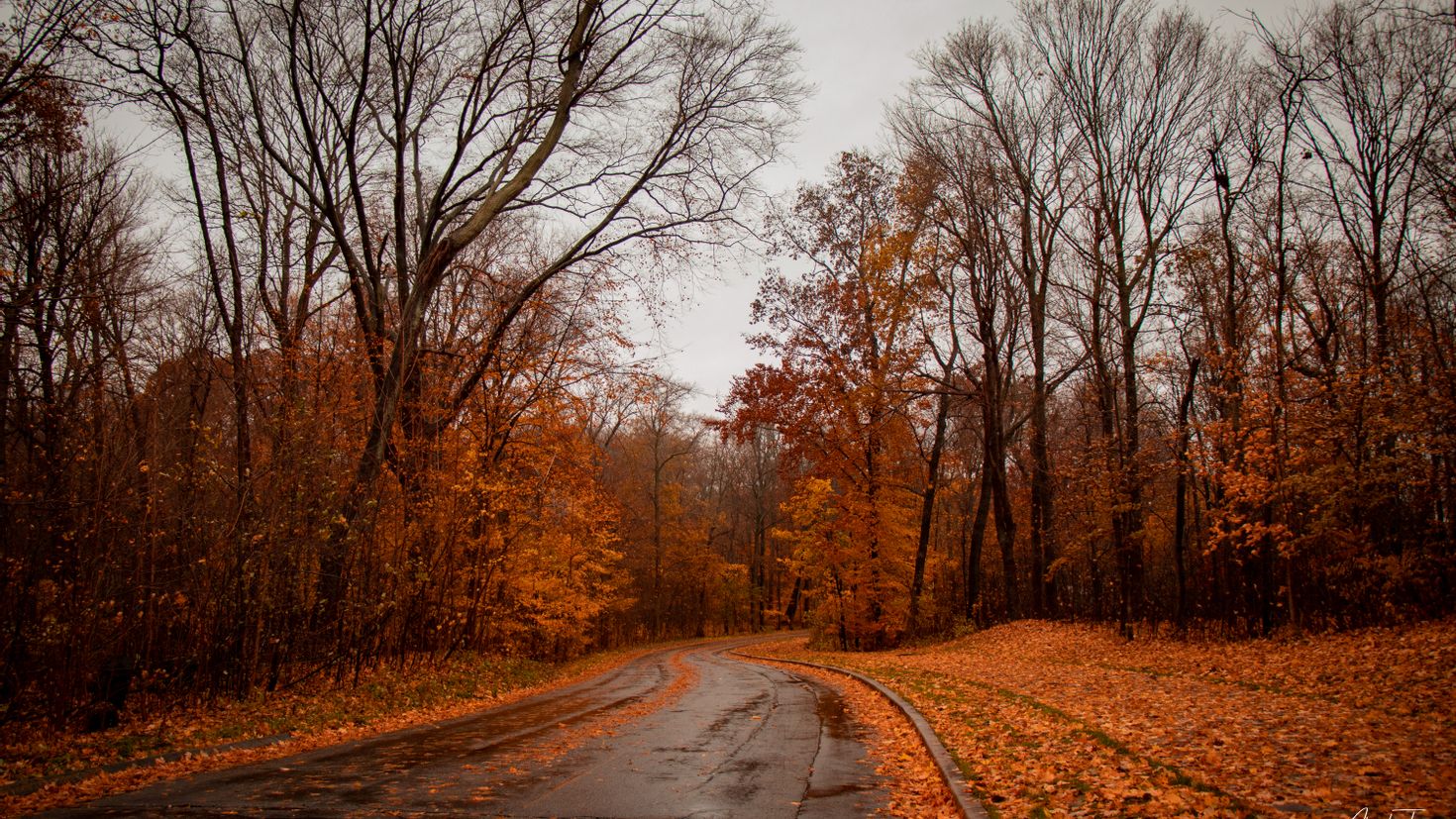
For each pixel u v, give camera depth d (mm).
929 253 27453
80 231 15438
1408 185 18016
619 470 49906
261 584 12531
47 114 13258
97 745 9367
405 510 16484
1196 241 22469
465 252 23828
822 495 30000
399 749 9328
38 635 10102
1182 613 20172
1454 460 15031
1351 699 10133
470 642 21453
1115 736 8484
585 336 23484
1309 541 15883
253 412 15000
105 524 11242
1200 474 20141
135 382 15633
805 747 9430
